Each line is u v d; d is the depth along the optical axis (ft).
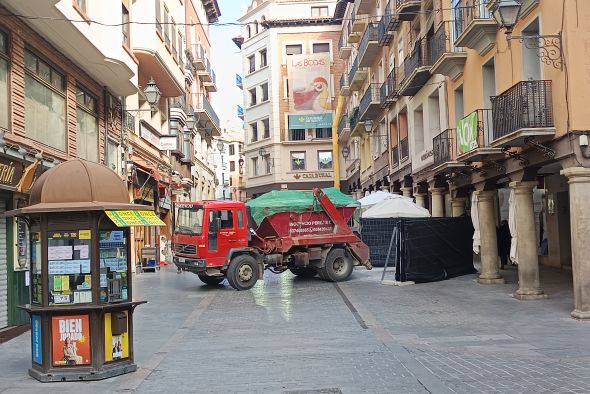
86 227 25.05
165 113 102.42
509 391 21.04
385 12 92.32
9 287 37.22
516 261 48.67
